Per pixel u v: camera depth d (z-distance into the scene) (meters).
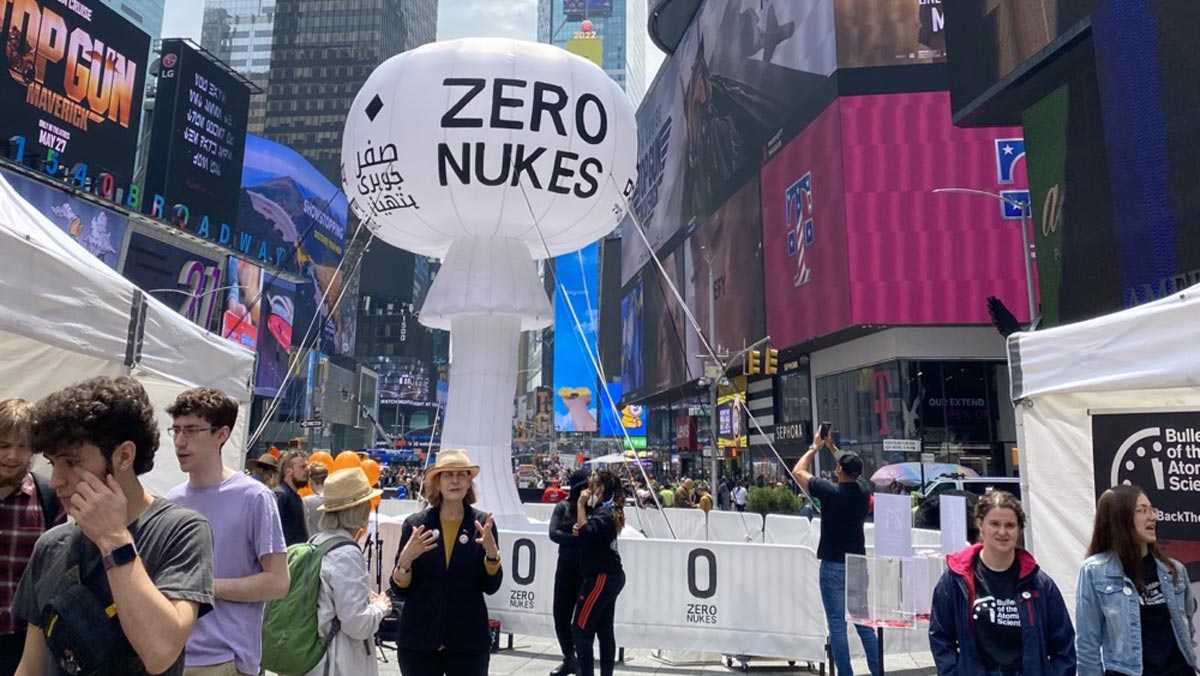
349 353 79.44
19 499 3.31
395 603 8.20
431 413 117.50
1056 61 16.89
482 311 11.20
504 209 10.59
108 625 2.06
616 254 90.62
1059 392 5.72
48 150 33.22
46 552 2.29
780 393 45.59
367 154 10.63
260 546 3.45
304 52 123.62
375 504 5.28
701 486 28.31
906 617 5.60
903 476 26.16
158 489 7.19
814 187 36.91
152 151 45.91
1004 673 3.50
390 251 118.25
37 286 4.14
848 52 35.47
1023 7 17.66
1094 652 3.92
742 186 45.69
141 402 2.26
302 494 9.09
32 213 4.85
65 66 34.91
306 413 63.00
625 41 193.88
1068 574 5.82
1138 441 5.43
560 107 10.36
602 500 6.54
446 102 10.12
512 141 10.16
